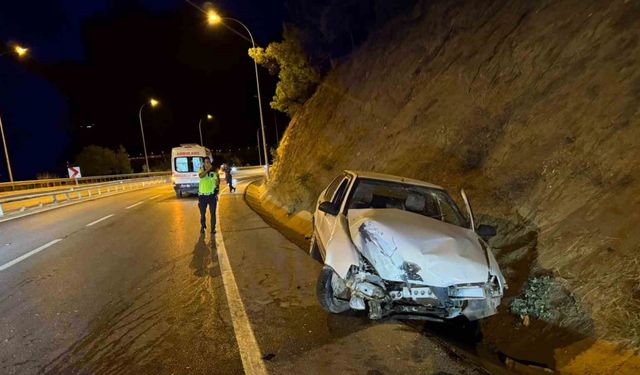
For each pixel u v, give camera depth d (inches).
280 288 223.9
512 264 228.1
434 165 370.3
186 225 441.7
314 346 157.6
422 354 152.1
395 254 166.6
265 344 159.3
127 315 188.5
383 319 180.4
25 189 1157.1
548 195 245.8
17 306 199.9
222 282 234.8
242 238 360.2
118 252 313.1
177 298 210.1
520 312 191.9
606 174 223.8
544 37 345.7
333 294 184.2
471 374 139.9
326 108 777.6
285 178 753.6
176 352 154.0
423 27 570.9
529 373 158.9
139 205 676.7
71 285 231.6
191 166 791.7
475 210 284.2
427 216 213.8
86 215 550.9
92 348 157.4
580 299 178.4
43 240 369.1
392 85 564.1
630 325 156.3
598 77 271.9
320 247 232.7
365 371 140.5
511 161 292.5
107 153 1966.0
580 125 259.4
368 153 508.7
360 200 235.9
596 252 193.0
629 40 270.1
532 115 302.8
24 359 149.3
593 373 149.4
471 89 394.3
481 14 463.2
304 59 927.0
